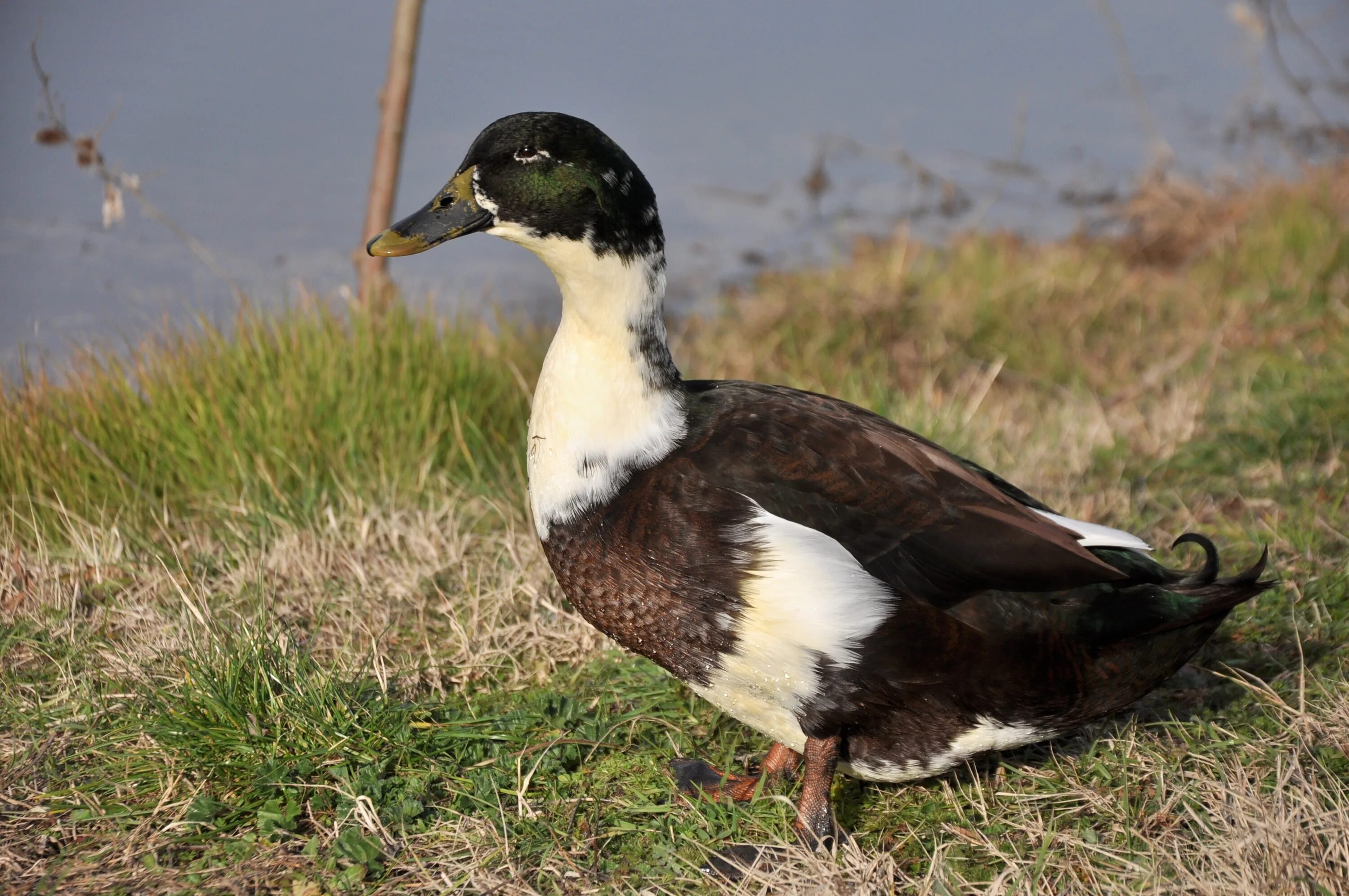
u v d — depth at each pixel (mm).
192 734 6109
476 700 6883
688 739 6645
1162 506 9016
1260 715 6441
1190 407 10602
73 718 6547
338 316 10367
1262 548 8188
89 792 6000
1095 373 12609
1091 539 5453
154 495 9086
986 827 5820
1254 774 5824
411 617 7660
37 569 7930
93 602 7789
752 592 5391
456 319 10883
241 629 6836
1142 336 13523
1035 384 12828
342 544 8281
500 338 11305
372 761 6137
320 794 5957
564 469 5766
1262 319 12719
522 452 9523
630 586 5656
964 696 5523
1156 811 5758
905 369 12875
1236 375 11516
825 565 5328
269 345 9805
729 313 15055
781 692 5613
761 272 16625
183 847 5688
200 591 7695
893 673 5445
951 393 12328
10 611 7562
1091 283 14797
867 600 5348
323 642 7328
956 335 13508
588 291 5707
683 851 5789
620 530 5633
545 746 6426
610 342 5719
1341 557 7949
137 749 6207
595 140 5688
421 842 5750
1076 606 5453
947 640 5402
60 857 5594
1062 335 13617
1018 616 5410
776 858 5672
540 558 8164
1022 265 15688
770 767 6336
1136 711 6578
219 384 9461
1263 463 9523
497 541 8453
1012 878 5395
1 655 7137
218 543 8477
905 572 5363
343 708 6277
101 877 5477
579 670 7152
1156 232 17109
